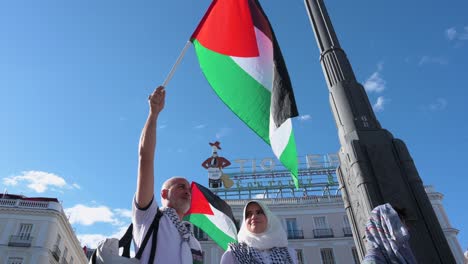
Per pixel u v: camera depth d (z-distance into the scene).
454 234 30.36
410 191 4.59
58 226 31.14
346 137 5.20
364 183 4.66
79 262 38.59
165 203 3.42
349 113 5.32
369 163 4.83
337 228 31.66
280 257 3.43
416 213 4.38
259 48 4.59
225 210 8.48
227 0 4.89
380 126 5.30
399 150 4.91
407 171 4.73
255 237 3.53
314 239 31.23
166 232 2.94
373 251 2.94
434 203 32.00
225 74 4.64
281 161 3.95
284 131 4.03
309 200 33.28
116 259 2.73
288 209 32.94
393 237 2.92
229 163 36.50
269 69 4.43
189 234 3.16
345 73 5.75
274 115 4.09
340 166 5.52
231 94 4.56
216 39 4.77
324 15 6.48
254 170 36.09
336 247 30.80
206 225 8.62
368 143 4.98
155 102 3.25
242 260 3.41
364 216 4.58
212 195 8.63
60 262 32.12
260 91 4.41
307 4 6.84
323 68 6.11
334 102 5.65
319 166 36.06
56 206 31.11
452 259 4.09
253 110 4.39
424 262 4.09
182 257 2.89
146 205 2.95
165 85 3.41
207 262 29.61
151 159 3.02
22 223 29.80
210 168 35.72
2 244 28.48
